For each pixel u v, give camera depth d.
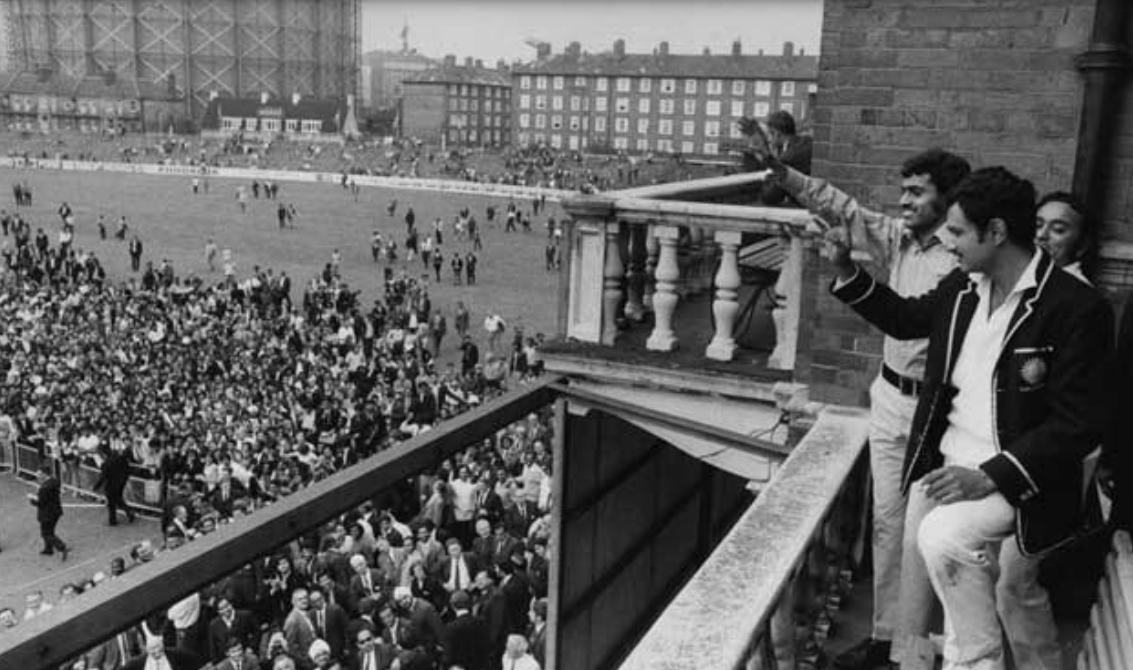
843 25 5.54
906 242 4.21
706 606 2.97
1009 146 5.23
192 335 33.53
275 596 11.92
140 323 35.12
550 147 131.50
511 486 15.29
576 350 6.93
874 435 4.41
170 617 10.84
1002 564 3.48
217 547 3.44
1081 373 3.01
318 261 53.97
